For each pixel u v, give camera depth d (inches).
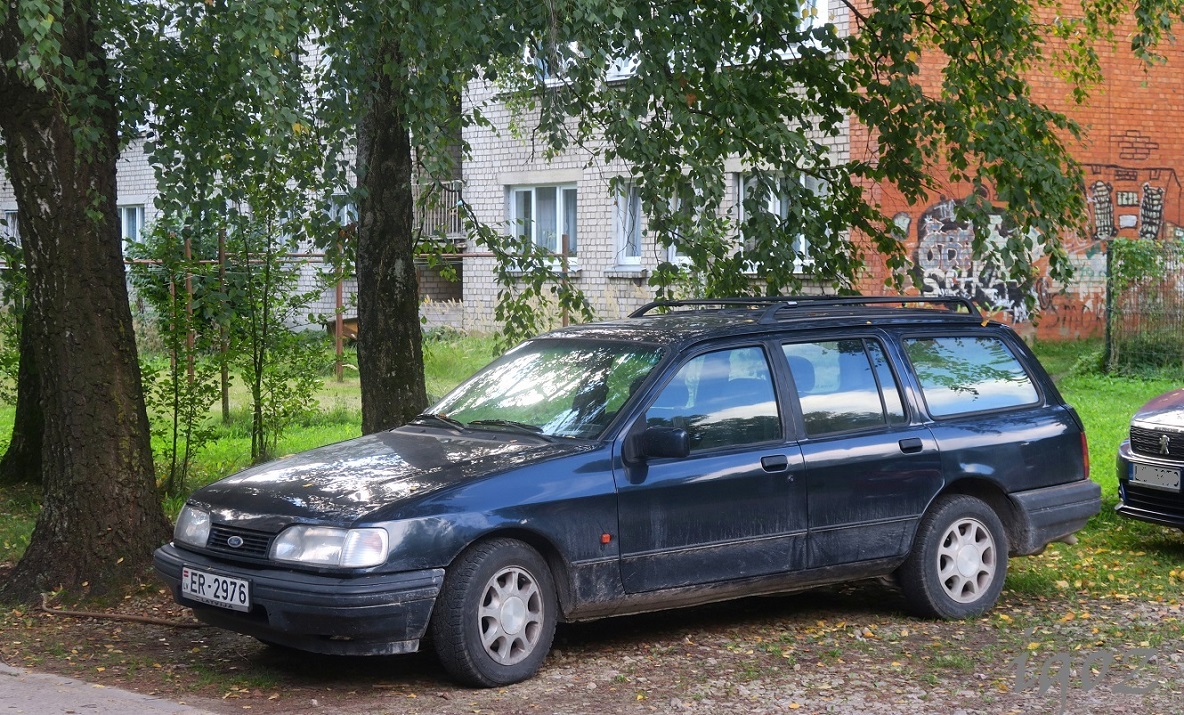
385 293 405.1
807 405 275.0
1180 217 893.2
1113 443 529.3
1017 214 358.3
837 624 285.4
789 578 269.1
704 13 342.0
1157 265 762.2
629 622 289.1
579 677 243.1
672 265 372.8
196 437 480.7
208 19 336.8
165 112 366.9
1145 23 412.2
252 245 486.9
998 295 828.6
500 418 270.1
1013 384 306.3
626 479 249.8
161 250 472.7
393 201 404.2
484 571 233.3
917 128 371.6
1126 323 766.5
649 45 318.3
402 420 405.1
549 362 282.7
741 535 261.6
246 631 239.1
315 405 516.7
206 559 243.6
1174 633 272.2
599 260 925.8
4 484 490.3
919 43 397.4
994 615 291.6
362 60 319.0
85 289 324.8
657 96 320.5
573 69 297.7
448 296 1050.1
